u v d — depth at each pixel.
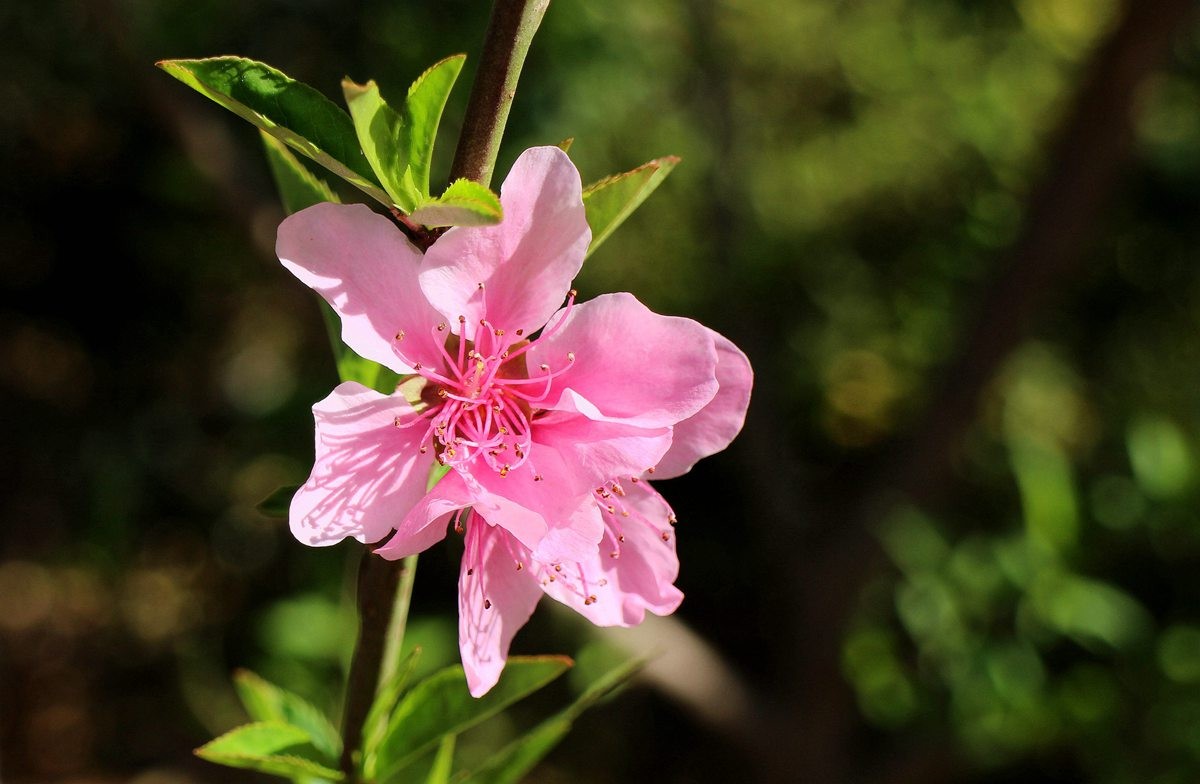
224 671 0.94
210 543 0.98
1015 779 0.85
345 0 0.66
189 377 0.98
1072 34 0.97
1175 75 0.88
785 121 1.02
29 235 0.94
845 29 1.00
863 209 1.01
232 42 0.66
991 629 0.73
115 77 0.80
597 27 0.67
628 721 1.03
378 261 0.27
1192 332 0.93
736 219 0.82
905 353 0.98
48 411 0.99
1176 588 0.74
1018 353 0.73
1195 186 0.88
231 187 0.62
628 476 0.27
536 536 0.27
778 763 0.77
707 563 1.00
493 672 0.28
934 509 0.78
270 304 0.95
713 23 0.82
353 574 0.67
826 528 0.83
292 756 0.28
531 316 0.27
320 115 0.26
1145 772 0.68
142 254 0.92
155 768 0.96
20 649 1.04
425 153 0.26
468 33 0.62
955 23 0.97
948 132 0.98
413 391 0.27
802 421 1.03
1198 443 0.80
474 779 0.29
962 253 0.93
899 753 0.77
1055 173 0.68
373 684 0.28
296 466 0.84
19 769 0.97
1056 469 0.72
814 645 0.76
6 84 0.81
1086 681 0.71
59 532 1.01
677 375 0.27
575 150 0.72
